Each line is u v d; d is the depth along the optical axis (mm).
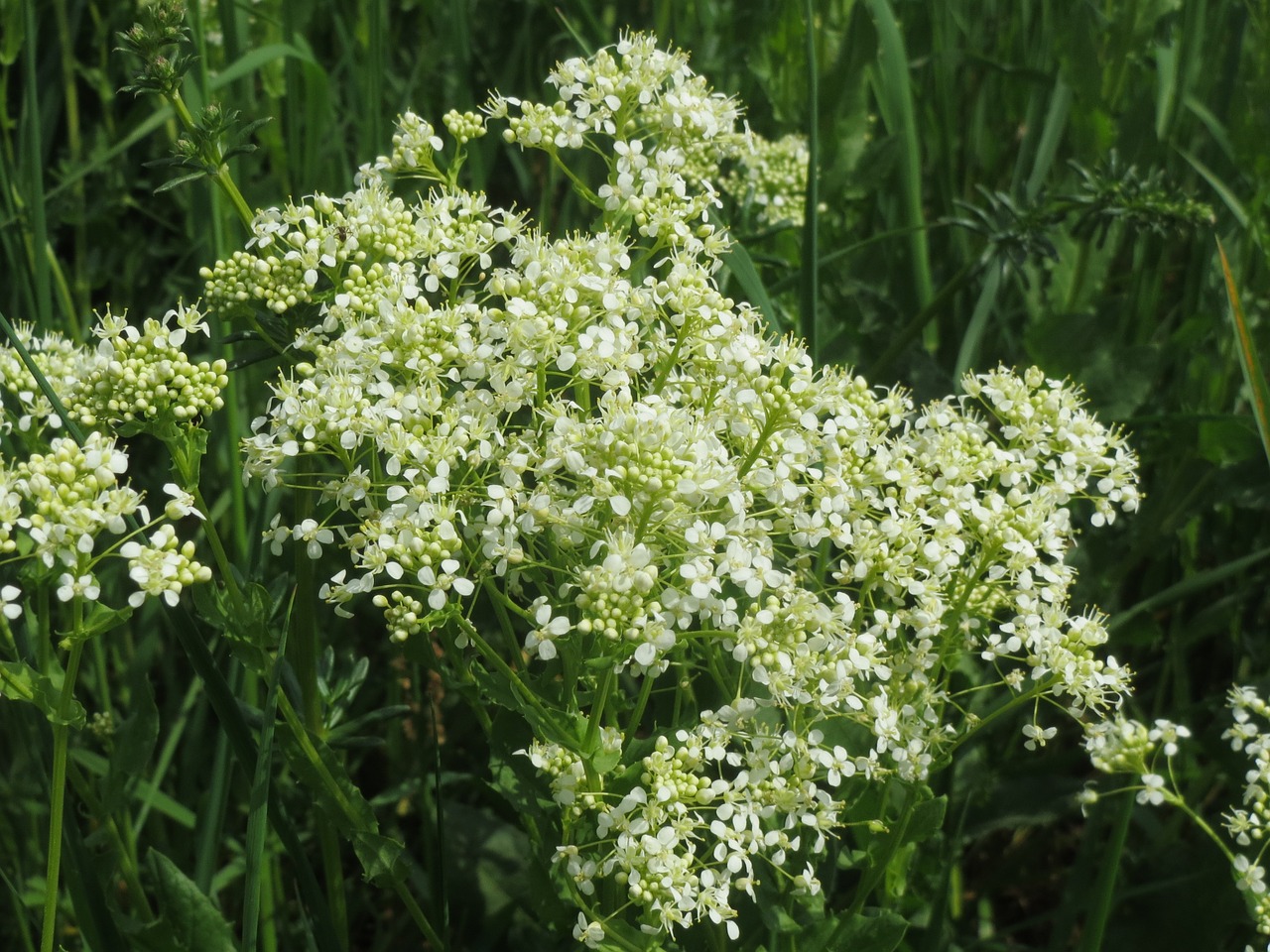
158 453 302
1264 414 201
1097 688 186
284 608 214
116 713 269
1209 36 322
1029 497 189
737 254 217
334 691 207
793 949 185
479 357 173
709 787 170
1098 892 200
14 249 265
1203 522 305
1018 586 187
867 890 185
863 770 177
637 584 158
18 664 161
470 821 245
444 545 167
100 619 160
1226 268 205
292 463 237
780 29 305
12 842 245
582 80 199
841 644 173
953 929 247
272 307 185
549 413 173
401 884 188
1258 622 296
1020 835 281
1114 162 254
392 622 167
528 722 188
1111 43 294
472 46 357
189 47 253
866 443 185
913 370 274
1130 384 273
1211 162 331
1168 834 253
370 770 285
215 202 259
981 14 362
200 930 185
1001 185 354
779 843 172
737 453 186
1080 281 296
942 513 186
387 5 342
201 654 183
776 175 295
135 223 358
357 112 307
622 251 183
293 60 276
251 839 169
